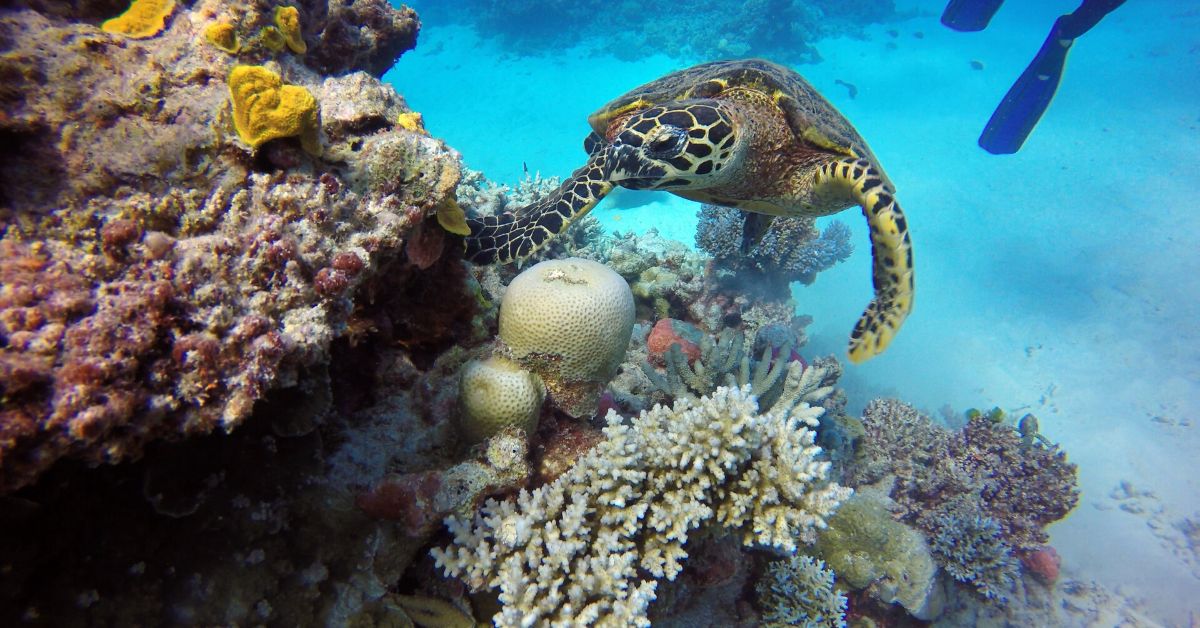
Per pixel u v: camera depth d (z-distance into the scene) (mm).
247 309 474
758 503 718
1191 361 2047
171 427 416
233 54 607
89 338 383
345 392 673
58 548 477
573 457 740
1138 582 1547
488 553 620
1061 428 1953
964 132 3334
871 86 3955
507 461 652
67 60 525
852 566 1066
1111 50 4332
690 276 1388
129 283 424
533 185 1578
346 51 845
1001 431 1427
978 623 1287
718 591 901
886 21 5223
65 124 510
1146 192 2719
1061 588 1494
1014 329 2260
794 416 958
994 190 2865
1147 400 1978
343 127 619
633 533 674
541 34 5000
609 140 1015
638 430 734
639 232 2357
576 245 1386
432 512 609
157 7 603
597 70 4387
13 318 377
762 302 1532
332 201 559
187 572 525
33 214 482
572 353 695
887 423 1365
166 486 509
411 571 658
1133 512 1720
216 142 541
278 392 549
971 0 2012
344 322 534
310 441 596
